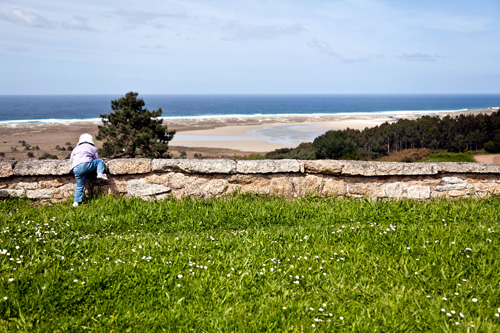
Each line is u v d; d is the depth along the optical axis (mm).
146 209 5148
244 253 3766
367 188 6121
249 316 2727
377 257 3664
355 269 3441
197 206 5387
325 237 4234
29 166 5512
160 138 24000
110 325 2598
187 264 3467
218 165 5840
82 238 4125
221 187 5961
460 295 2967
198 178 5926
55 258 3441
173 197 5812
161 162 5824
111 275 3150
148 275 3213
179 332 2527
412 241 3998
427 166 6051
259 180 6012
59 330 2510
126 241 4062
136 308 2816
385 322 2648
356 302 2939
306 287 3203
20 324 2496
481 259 3502
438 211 5086
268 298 2969
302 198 5863
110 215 5016
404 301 2926
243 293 3033
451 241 3924
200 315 2732
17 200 5555
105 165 5668
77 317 2666
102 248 3811
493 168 6105
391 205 5281
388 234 4207
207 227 4797
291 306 2834
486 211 5105
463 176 6199
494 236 4113
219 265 3480
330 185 6094
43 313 2660
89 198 5652
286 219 5000
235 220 4984
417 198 6172
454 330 2582
